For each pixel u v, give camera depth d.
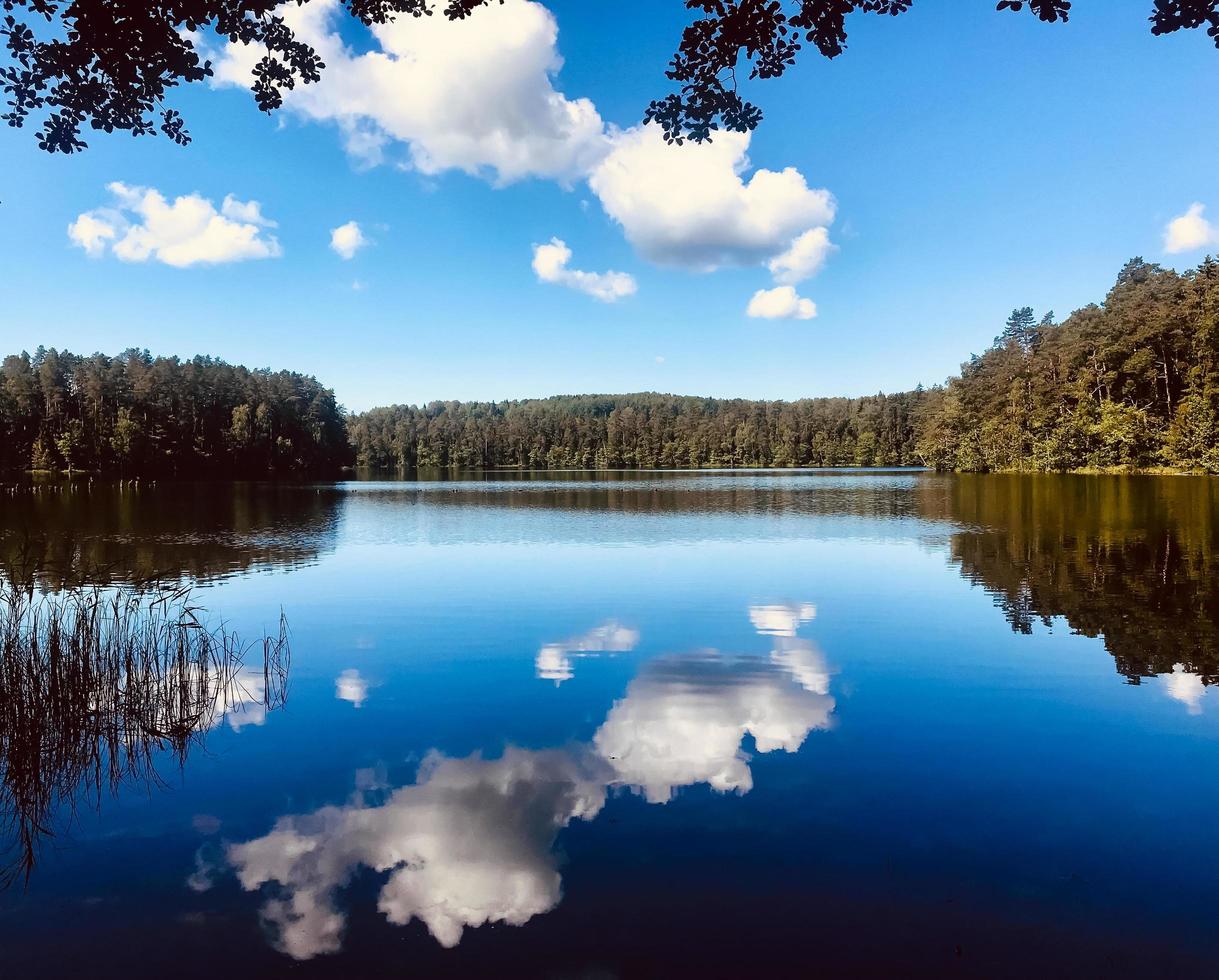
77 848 5.32
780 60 5.64
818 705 8.29
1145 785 6.13
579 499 47.12
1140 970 3.89
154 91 5.96
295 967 3.97
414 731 7.58
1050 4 5.03
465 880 4.78
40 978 3.91
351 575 18.05
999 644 10.94
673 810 5.71
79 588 10.52
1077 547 20.64
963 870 4.85
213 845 5.32
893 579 16.70
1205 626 11.78
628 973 3.88
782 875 4.79
